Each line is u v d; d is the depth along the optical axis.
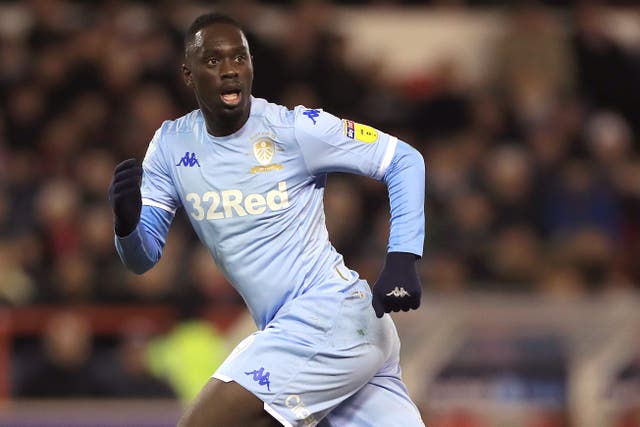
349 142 15.49
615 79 42.91
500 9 44.78
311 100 38.88
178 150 15.75
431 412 28.14
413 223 15.22
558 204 36.91
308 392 15.28
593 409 28.31
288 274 15.52
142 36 39.72
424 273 33.03
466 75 43.91
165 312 31.17
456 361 28.39
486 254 34.34
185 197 15.75
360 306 15.64
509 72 42.47
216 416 15.05
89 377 29.83
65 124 37.53
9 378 29.69
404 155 15.59
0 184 35.41
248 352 15.29
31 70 38.81
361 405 16.02
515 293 33.00
